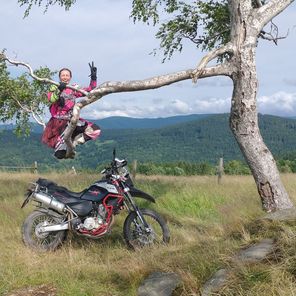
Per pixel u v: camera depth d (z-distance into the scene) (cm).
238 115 801
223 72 789
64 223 729
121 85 707
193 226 903
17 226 848
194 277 515
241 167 4034
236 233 669
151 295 513
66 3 933
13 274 595
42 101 1162
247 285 459
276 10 799
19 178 1811
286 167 3866
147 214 745
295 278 455
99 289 557
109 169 758
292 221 632
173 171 4478
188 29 1048
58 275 600
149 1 1028
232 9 798
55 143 685
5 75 1134
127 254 698
